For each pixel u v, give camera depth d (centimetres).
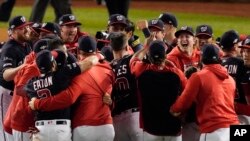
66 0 6906
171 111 3162
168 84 3166
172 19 3922
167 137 3200
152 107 3180
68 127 3094
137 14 9188
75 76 3067
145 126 3206
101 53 3572
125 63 3303
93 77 3156
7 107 3719
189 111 3281
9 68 3553
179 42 3550
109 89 3192
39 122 3080
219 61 3183
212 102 3111
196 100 3147
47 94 3027
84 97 3133
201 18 8838
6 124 3484
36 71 3192
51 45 3222
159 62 3156
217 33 7500
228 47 3425
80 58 3222
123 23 3750
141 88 3180
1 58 3634
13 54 3606
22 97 3272
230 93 3162
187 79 3241
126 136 3362
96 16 8738
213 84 3117
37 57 3041
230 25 8125
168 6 10206
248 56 3322
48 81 3025
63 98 3012
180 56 3547
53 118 3062
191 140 3325
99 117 3139
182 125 3322
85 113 3130
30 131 3152
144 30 3531
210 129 3102
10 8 7794
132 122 3322
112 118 3344
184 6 10256
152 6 10188
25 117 3288
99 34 3944
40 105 3017
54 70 3041
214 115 3102
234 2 10656
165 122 3184
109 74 3209
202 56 3175
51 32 3762
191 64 3538
